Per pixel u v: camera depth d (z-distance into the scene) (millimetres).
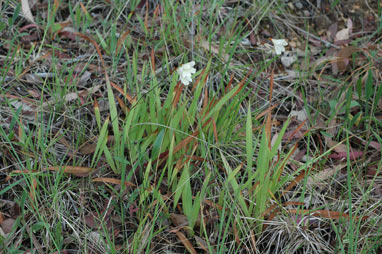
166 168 1031
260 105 1209
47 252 909
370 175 1079
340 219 957
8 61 1176
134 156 1017
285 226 965
